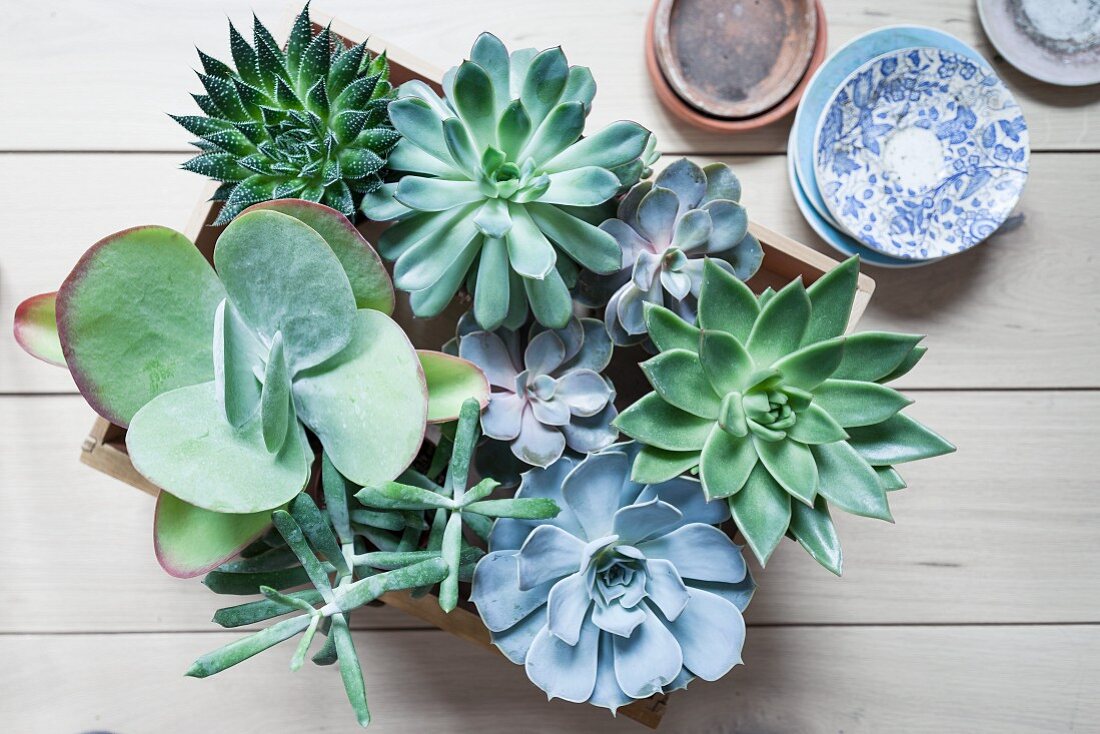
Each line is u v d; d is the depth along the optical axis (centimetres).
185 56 101
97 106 100
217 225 69
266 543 67
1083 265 105
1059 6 103
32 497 99
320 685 101
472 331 72
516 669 101
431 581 58
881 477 66
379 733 100
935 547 104
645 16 104
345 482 66
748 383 63
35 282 100
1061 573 104
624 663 65
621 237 69
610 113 103
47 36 100
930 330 105
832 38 105
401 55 77
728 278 61
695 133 103
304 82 66
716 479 61
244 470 57
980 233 97
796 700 103
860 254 98
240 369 56
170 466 55
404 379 60
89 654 99
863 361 64
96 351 57
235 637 100
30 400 99
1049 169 105
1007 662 104
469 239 67
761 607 103
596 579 65
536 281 67
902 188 99
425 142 64
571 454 73
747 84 102
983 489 105
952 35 102
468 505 60
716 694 102
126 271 57
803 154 98
